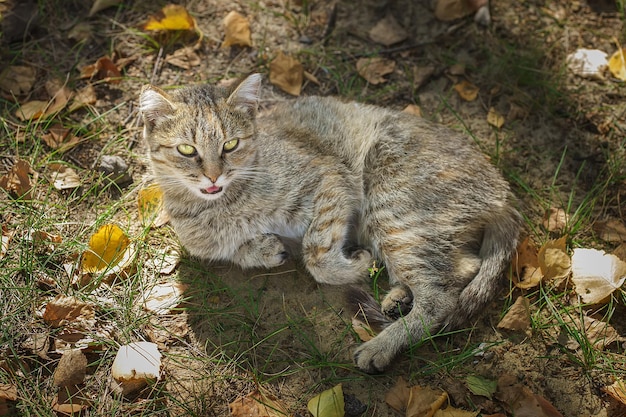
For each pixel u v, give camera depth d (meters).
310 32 1.88
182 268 1.69
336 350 1.63
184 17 1.85
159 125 1.63
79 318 1.63
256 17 1.89
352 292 1.65
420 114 1.81
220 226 1.67
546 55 1.87
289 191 1.68
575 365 1.62
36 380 1.59
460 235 1.66
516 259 1.67
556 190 1.75
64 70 1.82
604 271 1.66
